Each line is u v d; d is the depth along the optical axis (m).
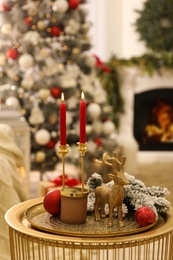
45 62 4.26
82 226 1.57
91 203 1.71
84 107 1.57
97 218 1.62
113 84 5.49
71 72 4.41
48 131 4.36
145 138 5.88
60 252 2.14
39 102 4.36
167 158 5.89
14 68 4.40
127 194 1.68
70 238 1.46
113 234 1.49
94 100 4.55
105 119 4.70
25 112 4.35
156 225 1.62
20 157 2.71
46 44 4.33
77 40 4.44
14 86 4.41
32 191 4.50
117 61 5.45
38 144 4.32
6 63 4.42
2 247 2.22
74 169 5.15
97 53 5.71
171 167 5.51
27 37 4.24
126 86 5.60
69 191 1.61
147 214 1.55
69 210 1.58
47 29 4.38
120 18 5.66
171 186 4.66
